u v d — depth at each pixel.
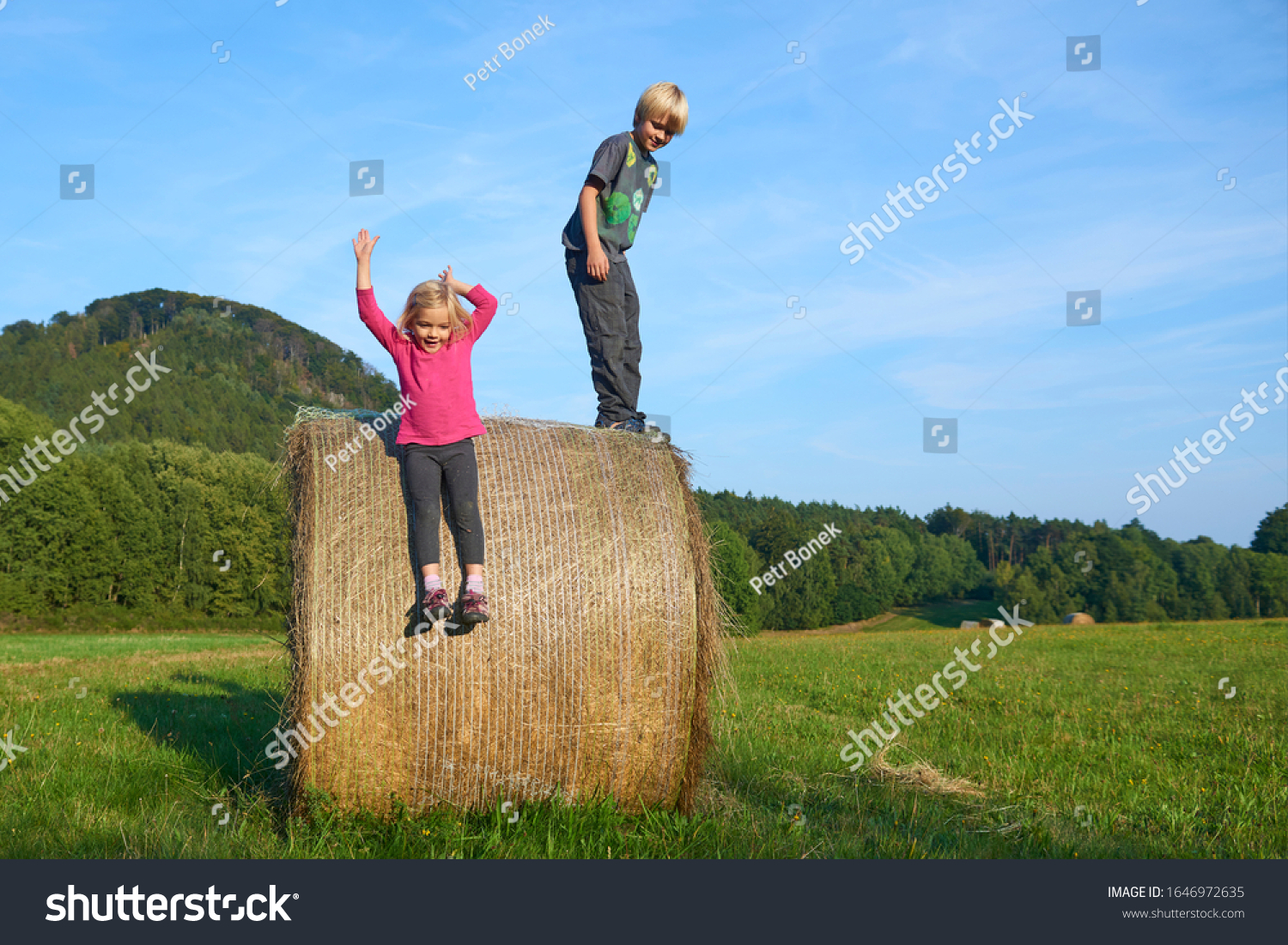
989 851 4.54
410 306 4.34
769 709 9.38
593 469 4.95
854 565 63.72
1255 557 62.09
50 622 41.72
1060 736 8.06
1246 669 14.56
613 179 5.52
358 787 4.41
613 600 4.63
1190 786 6.26
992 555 72.31
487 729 4.46
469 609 4.19
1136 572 58.66
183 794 5.08
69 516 43.44
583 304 5.69
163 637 29.75
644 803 4.83
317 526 4.51
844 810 5.29
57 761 5.55
